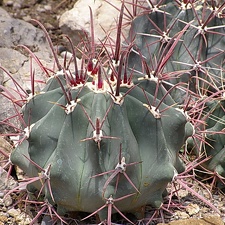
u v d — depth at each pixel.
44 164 4.38
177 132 4.54
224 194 5.29
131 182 4.16
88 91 4.38
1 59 6.86
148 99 4.43
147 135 4.34
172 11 5.69
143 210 4.64
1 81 6.52
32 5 8.54
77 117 4.23
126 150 4.14
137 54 5.58
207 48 5.51
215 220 4.75
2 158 5.49
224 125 5.10
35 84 6.44
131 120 4.31
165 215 4.91
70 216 4.67
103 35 7.27
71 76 4.44
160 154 4.36
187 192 5.16
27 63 6.88
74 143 4.25
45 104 4.59
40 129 4.36
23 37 7.45
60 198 4.38
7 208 5.05
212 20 5.50
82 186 4.27
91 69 4.67
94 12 7.39
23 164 4.66
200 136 5.03
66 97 4.23
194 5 5.66
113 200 4.21
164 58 4.82
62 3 8.57
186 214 4.94
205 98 5.22
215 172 5.16
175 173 4.43
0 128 5.93
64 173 4.21
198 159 5.12
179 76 5.43
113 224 4.50
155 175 4.37
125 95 4.17
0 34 7.33
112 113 4.17
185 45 5.46
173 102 4.83
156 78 4.70
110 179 4.12
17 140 4.84
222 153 5.10
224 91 4.99
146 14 5.66
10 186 5.23
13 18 7.73
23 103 5.03
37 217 4.61
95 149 4.18
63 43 7.64
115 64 4.80
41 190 4.43
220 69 5.41
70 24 7.44
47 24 8.12
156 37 5.58
